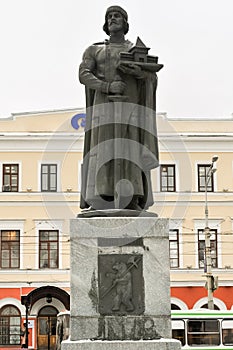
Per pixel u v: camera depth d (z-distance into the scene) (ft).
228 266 125.39
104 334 23.63
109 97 25.46
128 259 24.08
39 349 119.14
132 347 22.99
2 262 124.98
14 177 127.13
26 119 127.95
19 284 123.85
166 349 22.98
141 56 25.44
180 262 124.88
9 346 121.19
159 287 24.00
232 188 127.75
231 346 75.36
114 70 25.66
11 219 125.90
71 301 23.81
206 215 108.78
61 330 78.28
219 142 128.26
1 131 127.65
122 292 23.85
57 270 124.36
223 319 75.97
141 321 23.75
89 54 26.23
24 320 121.90
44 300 120.37
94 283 23.93
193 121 129.49
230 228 126.82
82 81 25.99
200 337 75.51
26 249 125.29
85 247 24.12
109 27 26.61
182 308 123.03
